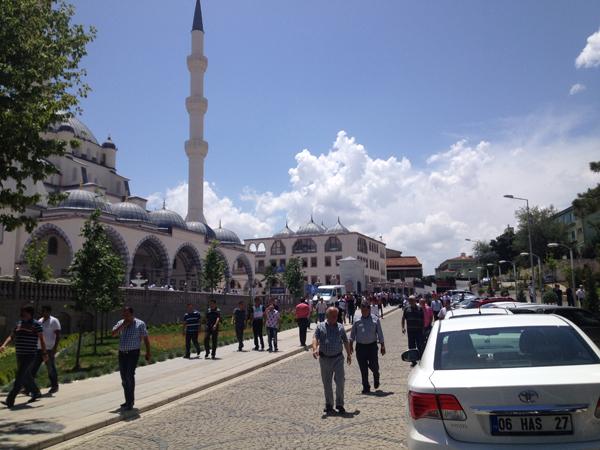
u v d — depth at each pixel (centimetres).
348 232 9744
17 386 1093
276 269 6962
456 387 438
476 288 9081
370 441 730
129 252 5262
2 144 973
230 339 2638
